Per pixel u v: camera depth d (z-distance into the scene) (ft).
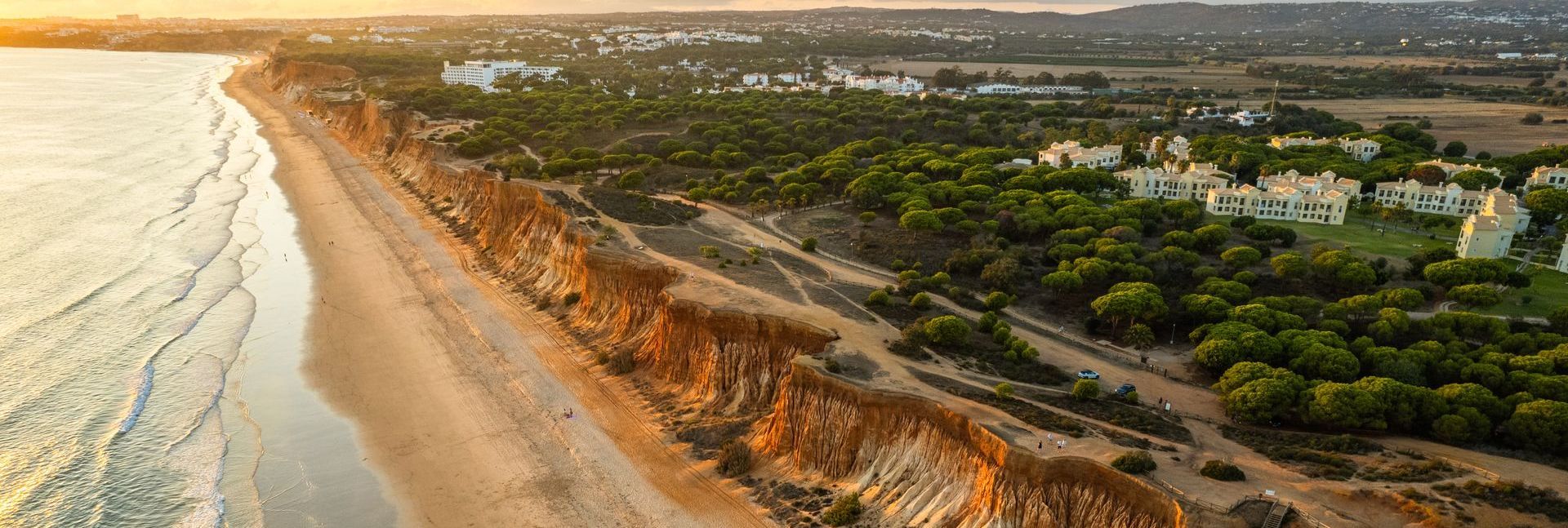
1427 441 187.52
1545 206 380.58
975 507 173.68
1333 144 571.28
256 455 226.17
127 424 238.48
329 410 251.60
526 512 202.80
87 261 378.12
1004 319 285.02
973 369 223.10
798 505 196.65
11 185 508.12
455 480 216.13
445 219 460.96
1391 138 597.93
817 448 207.10
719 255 322.96
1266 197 411.34
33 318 309.22
